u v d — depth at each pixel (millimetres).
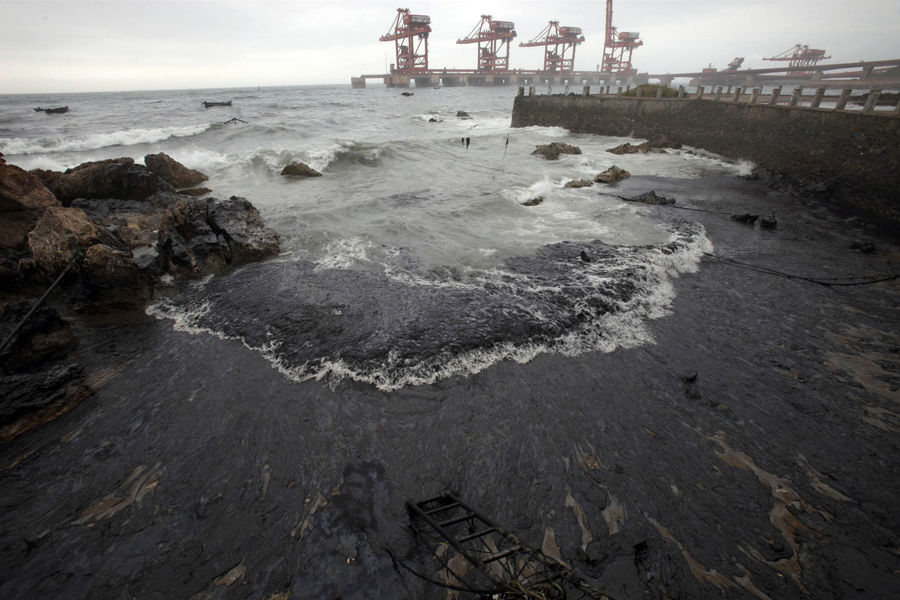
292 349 6633
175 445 5055
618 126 31094
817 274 9719
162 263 9531
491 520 4016
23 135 30406
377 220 12461
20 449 5055
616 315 7766
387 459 4793
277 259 10023
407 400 5613
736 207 14617
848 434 5289
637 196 15453
